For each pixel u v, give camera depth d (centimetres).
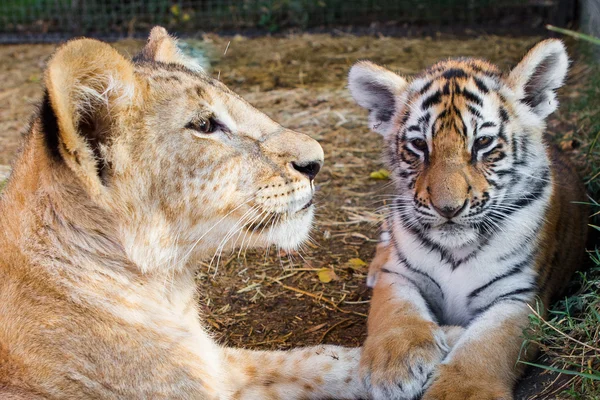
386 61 1045
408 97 466
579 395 335
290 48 1143
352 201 639
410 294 436
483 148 421
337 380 415
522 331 382
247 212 354
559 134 651
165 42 398
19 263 320
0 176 589
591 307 376
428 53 1074
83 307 325
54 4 1333
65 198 320
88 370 321
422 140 438
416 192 431
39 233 321
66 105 291
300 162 361
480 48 1080
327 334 467
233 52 1138
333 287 519
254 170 352
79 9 1320
